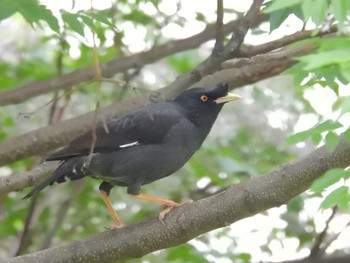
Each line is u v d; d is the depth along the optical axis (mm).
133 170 11047
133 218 16453
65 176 10570
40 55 18328
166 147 11164
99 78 9461
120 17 15055
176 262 15094
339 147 8531
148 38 15805
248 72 13383
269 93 17828
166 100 11727
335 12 6621
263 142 17516
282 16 9023
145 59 14117
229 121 17578
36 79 16797
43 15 8445
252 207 8953
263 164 16422
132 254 9469
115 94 17172
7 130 17703
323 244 15375
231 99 11828
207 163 16344
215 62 10906
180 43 14203
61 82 13695
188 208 9273
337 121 7105
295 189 8773
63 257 9469
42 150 12523
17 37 20094
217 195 9156
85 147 10602
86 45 15055
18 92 13477
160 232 9328
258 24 12906
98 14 9359
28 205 16641
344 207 6898
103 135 10875
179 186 16672
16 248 16766
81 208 16781
